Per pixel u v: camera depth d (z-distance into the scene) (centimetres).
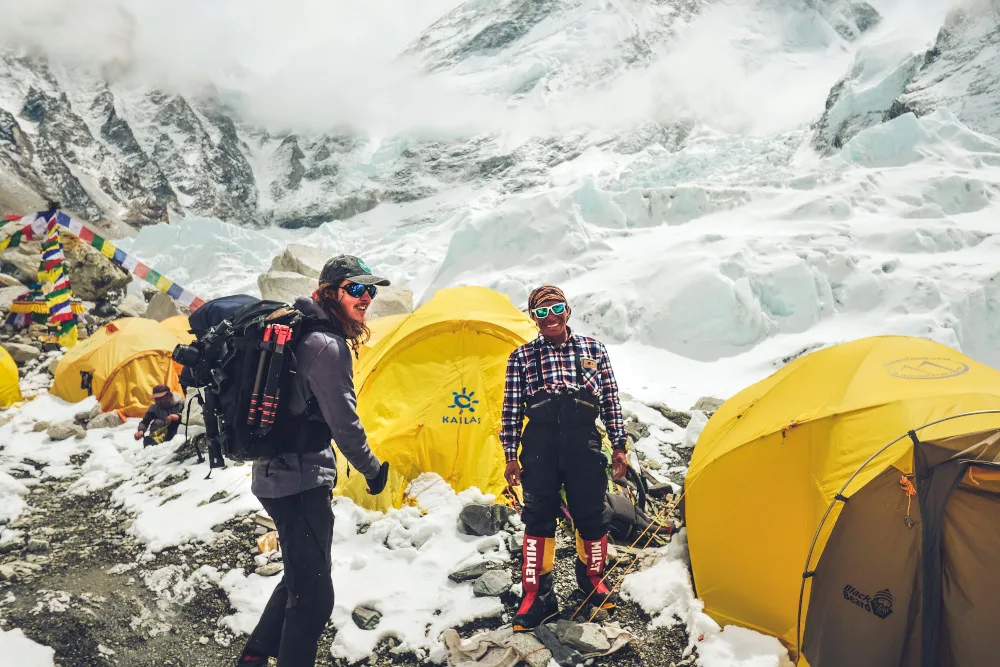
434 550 469
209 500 568
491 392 567
